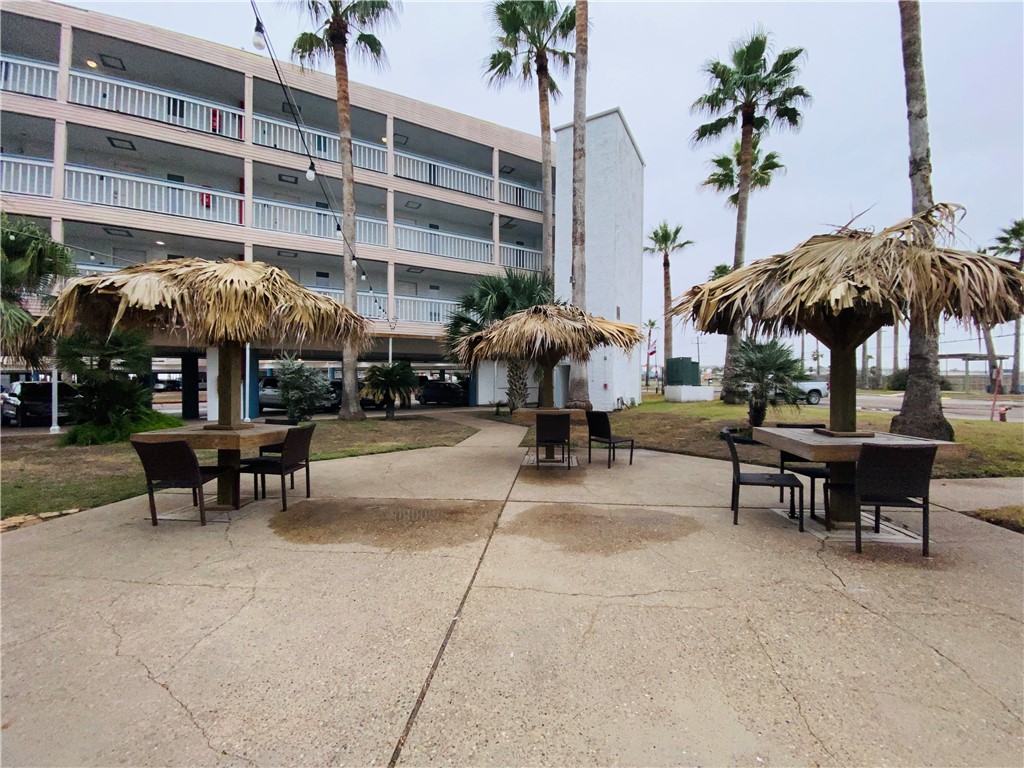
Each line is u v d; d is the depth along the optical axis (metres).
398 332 17.30
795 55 14.20
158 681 2.08
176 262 4.64
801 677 2.10
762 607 2.74
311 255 16.95
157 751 1.69
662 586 3.02
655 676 2.11
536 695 1.99
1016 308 3.61
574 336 6.53
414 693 2.01
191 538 3.94
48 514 4.64
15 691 2.01
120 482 6.09
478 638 2.42
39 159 12.55
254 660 2.24
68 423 13.27
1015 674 2.12
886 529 4.10
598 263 16.88
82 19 12.89
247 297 4.30
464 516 4.55
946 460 6.69
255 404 16.03
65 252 8.93
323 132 16.55
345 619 2.62
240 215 15.11
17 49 13.72
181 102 14.26
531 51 16.72
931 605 2.76
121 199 13.33
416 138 19.73
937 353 7.68
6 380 19.41
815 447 3.80
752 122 15.05
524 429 12.52
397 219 20.36
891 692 1.99
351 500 5.16
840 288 3.48
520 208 21.05
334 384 18.95
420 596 2.89
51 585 3.05
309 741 1.74
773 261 4.38
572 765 1.62
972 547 3.69
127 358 10.18
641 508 4.84
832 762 1.62
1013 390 32.44
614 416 13.38
